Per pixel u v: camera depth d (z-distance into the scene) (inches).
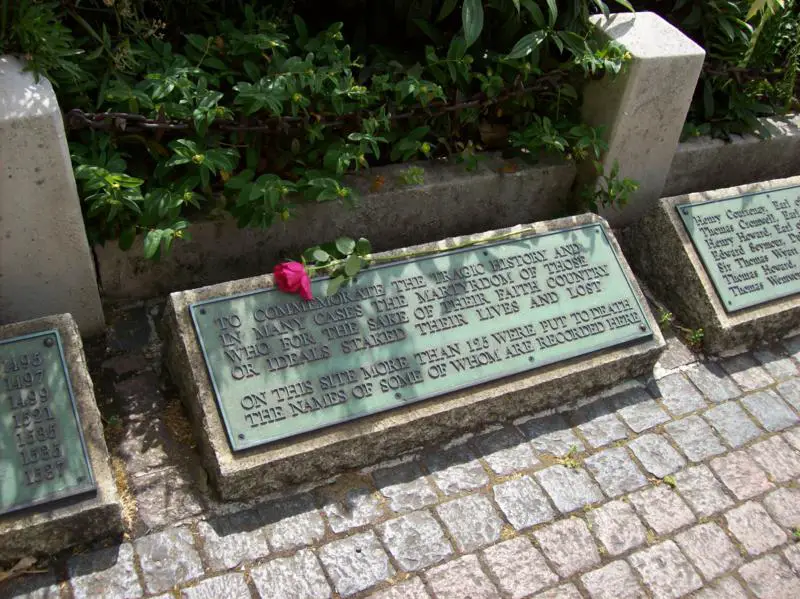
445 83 57.9
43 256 46.1
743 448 52.6
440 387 48.4
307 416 45.3
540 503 47.4
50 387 42.3
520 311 52.3
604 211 64.9
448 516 46.0
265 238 54.9
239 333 46.3
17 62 43.6
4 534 38.8
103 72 51.2
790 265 62.2
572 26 59.9
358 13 62.5
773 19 67.5
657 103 59.6
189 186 49.7
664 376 56.9
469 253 53.1
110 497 40.7
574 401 53.9
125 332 51.8
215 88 54.9
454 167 59.9
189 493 44.8
